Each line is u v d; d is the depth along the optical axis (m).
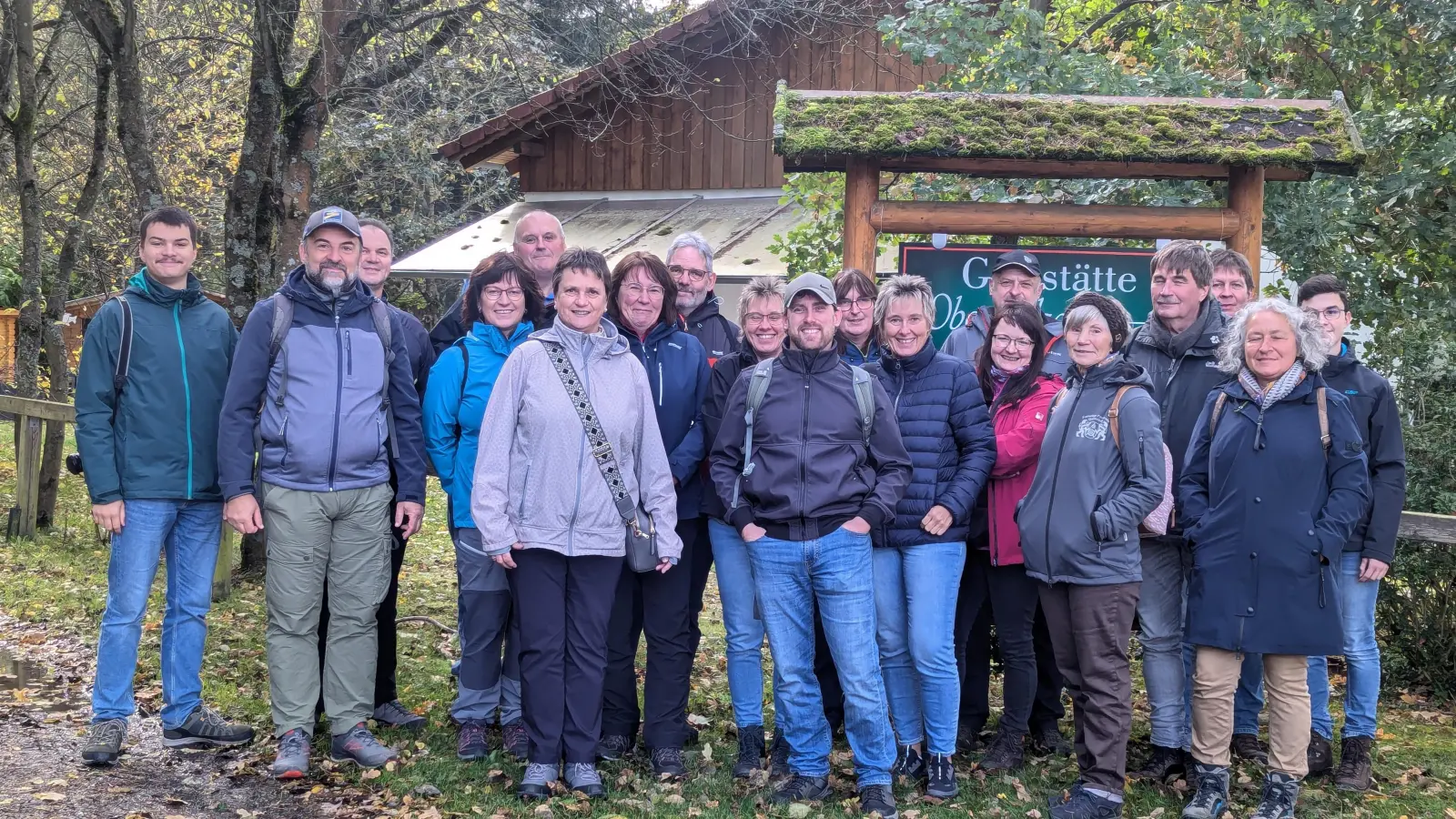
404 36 8.30
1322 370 4.45
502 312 4.44
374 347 4.32
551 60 10.55
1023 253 5.00
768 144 12.48
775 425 3.99
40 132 11.86
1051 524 3.99
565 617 4.12
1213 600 3.96
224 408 4.14
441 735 4.67
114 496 4.12
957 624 4.59
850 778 4.32
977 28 7.73
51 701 4.90
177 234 4.25
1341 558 4.41
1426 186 7.83
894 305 4.23
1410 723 5.34
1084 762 4.02
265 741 4.45
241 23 8.97
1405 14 8.52
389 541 4.37
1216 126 5.47
